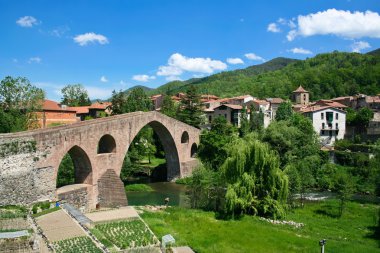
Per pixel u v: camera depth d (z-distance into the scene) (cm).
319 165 7319
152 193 7044
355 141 9544
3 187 4197
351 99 13188
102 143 6419
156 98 14538
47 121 8744
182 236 3988
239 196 4909
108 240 3547
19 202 4369
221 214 4962
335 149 8912
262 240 3909
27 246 2978
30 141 4519
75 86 16425
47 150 4756
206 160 8069
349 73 17675
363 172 7294
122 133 6356
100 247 3225
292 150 6906
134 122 6712
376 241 3975
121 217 4519
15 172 4331
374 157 7125
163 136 8250
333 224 4662
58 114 9012
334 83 17112
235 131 9356
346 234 4234
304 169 6356
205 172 5716
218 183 5497
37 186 4603
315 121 9956
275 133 6962
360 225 4622
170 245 3569
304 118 8825
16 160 4347
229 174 5153
